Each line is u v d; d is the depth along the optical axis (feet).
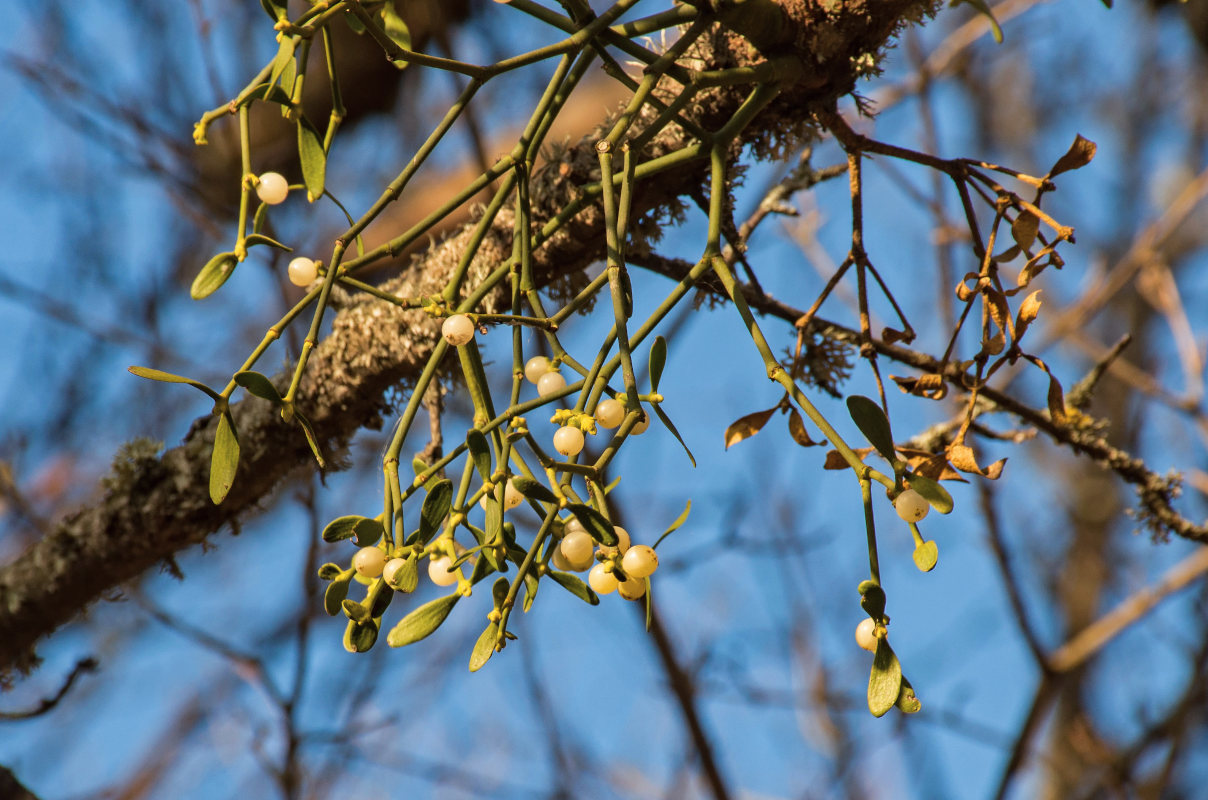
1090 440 4.58
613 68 4.02
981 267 3.94
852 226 4.08
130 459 4.58
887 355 4.48
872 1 4.09
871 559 3.74
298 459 4.52
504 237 4.31
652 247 4.36
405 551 3.77
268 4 3.90
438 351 3.86
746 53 4.19
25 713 4.96
